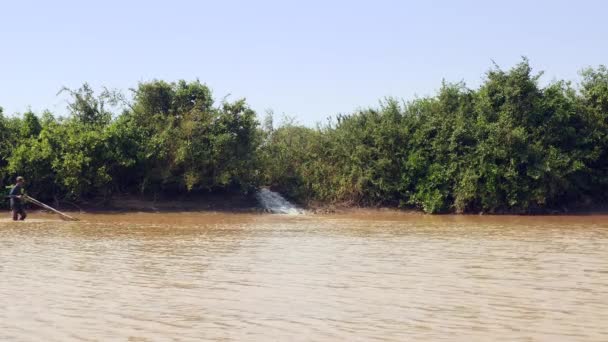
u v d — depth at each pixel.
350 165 41.97
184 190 41.25
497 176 39.00
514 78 40.12
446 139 40.38
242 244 22.22
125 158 38.28
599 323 11.23
